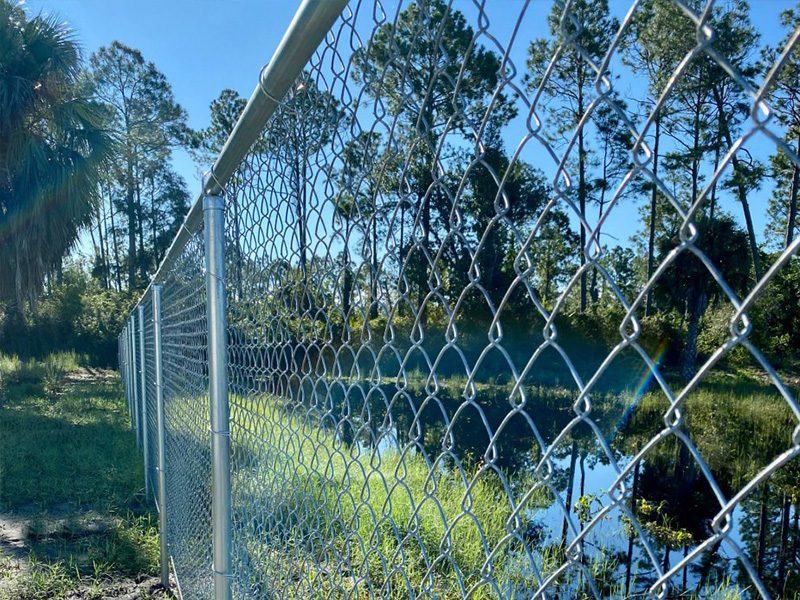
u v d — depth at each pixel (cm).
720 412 1033
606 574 407
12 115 1145
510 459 670
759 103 41
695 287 678
